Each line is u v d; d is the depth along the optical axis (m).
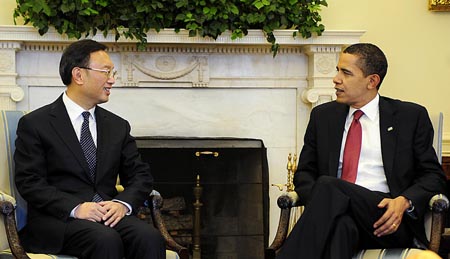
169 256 2.73
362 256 2.62
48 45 3.84
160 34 3.73
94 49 2.82
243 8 3.81
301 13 3.85
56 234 2.62
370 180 2.87
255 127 4.08
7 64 3.74
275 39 3.83
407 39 4.20
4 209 2.51
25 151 2.75
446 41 4.23
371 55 2.88
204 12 3.69
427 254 1.46
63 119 2.80
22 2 3.66
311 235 2.57
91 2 3.63
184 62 3.96
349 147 2.93
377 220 2.66
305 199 2.84
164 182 3.90
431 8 4.18
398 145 2.86
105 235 2.54
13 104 3.80
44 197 2.67
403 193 2.73
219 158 3.94
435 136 3.04
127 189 2.83
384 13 4.18
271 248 2.80
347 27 4.16
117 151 2.87
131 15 3.67
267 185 4.01
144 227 2.65
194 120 4.03
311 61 4.01
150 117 4.00
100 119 2.90
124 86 3.94
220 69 4.00
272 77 4.05
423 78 4.23
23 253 2.50
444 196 2.71
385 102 2.96
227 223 3.97
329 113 3.02
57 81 3.89
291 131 4.10
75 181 2.78
